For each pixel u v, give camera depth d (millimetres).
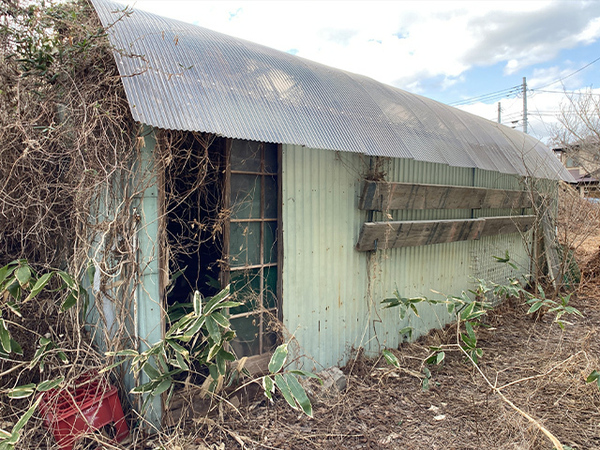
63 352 2553
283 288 3408
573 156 9164
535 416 3055
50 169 2984
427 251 5000
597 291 7258
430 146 4160
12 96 2840
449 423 3039
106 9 2838
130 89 2344
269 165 3389
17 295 2318
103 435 2439
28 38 2891
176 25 3229
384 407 3268
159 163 2643
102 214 2693
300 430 2883
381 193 3998
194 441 2621
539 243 7840
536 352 4496
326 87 3752
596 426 2969
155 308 2719
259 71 3297
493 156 5355
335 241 3811
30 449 2330
